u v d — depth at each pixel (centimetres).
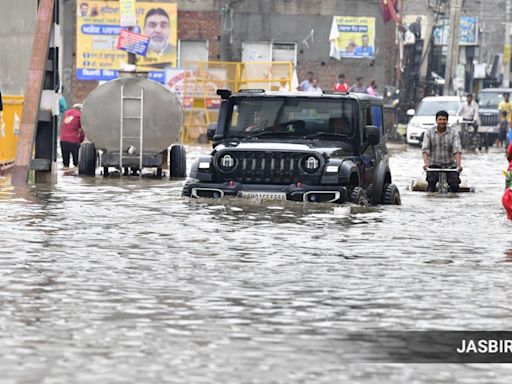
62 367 1781
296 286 2541
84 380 1706
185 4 13025
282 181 4334
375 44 13175
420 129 11856
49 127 5828
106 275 2653
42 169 5656
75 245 3164
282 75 12188
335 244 3262
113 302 2319
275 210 4150
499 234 3581
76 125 7206
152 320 2145
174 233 3469
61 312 2208
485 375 1780
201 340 1983
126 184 5678
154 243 3231
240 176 4375
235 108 4606
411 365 1830
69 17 12875
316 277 2666
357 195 4344
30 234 3394
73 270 2719
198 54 13112
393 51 14038
